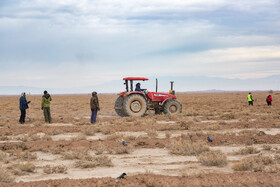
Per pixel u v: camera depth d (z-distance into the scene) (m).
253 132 13.23
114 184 5.98
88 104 50.91
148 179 6.17
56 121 20.00
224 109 29.92
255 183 5.98
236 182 6.07
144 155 9.51
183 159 8.84
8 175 6.80
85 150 9.84
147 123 17.30
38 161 8.82
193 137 12.10
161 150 10.23
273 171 7.05
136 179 6.25
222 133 13.38
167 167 7.89
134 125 17.34
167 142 11.24
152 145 10.89
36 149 10.38
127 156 9.40
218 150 9.46
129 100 21.81
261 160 8.07
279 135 12.24
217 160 7.98
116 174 7.23
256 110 26.70
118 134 12.91
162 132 14.38
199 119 19.19
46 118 19.12
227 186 5.84
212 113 23.75
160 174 7.18
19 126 17.12
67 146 10.80
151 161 8.67
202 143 10.66
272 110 26.67
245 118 19.27
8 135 14.11
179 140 10.99
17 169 7.67
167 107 22.86
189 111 25.19
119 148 9.95
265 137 11.86
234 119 20.03
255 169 7.27
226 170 7.45
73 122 18.97
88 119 21.31
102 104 49.69
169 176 6.55
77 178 6.96
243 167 7.38
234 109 29.64
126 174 7.02
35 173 7.50
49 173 7.44
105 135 13.90
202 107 34.62
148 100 23.23
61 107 40.50
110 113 27.55
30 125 17.86
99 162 8.38
